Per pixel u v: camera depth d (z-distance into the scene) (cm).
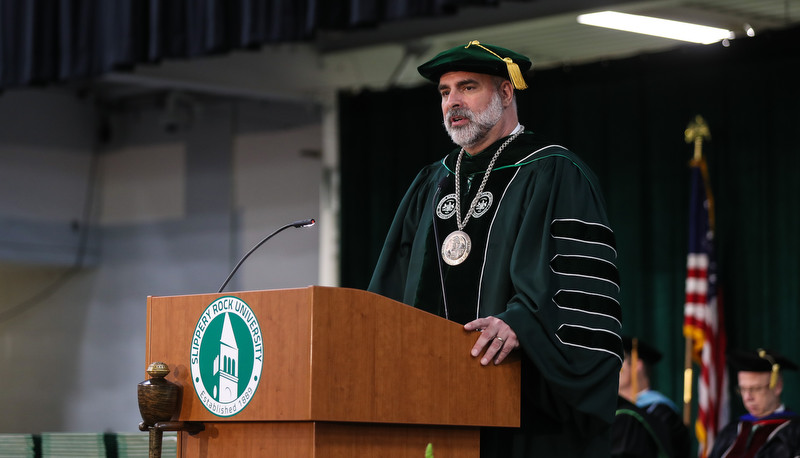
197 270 1659
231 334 347
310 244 1540
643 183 1220
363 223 1380
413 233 458
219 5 1102
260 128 1614
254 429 343
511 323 373
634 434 948
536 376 394
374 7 1009
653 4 1116
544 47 1323
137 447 572
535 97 1288
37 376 1812
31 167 1723
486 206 426
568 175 414
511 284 409
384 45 1343
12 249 1688
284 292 334
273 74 1424
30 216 1717
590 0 1150
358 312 336
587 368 384
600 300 394
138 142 1755
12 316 1839
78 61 1191
